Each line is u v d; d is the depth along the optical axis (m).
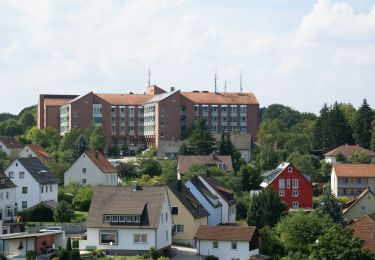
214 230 109.81
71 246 99.19
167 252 109.88
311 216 120.56
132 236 105.12
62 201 139.88
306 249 112.69
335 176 185.50
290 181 167.75
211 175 188.88
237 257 107.62
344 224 132.62
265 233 113.50
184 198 125.56
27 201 149.00
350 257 93.31
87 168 180.88
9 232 116.94
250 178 182.25
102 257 99.50
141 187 110.44
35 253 98.31
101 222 106.25
